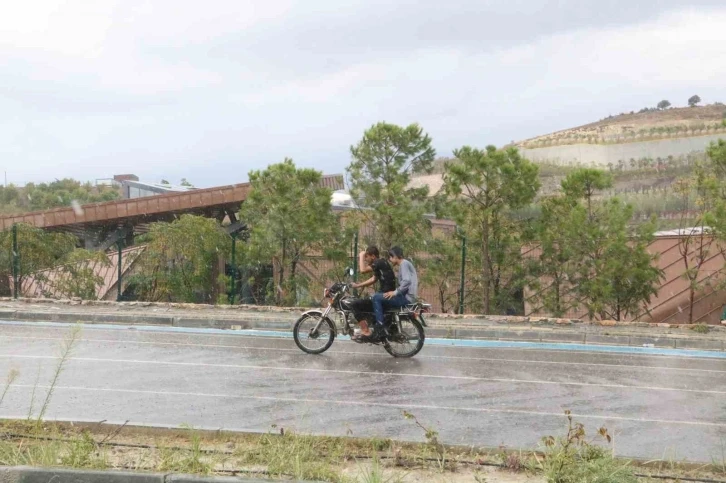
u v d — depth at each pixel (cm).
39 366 1102
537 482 580
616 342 1502
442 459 631
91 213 4653
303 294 2203
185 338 1423
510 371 1159
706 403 959
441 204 2080
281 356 1243
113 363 1142
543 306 2064
